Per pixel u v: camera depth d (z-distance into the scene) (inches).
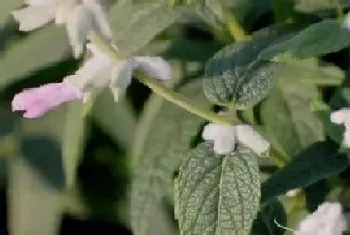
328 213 13.1
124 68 12.5
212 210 12.9
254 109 15.4
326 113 14.5
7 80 18.6
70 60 19.1
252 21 16.4
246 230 12.7
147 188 15.9
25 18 12.1
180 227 12.9
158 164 15.9
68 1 12.1
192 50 16.7
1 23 17.9
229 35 16.2
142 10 15.2
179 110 16.0
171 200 17.7
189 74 16.6
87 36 12.3
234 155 13.0
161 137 16.0
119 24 15.1
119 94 12.5
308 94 15.4
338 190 14.8
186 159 13.1
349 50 16.0
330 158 14.1
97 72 12.5
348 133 13.2
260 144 13.0
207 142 13.2
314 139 15.2
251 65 13.3
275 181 13.9
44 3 12.1
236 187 12.9
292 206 14.9
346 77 14.6
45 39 18.5
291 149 15.2
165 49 16.8
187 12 15.7
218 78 13.3
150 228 18.1
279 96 15.5
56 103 12.4
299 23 15.1
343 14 15.1
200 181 13.0
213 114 13.1
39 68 18.6
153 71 12.6
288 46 13.1
